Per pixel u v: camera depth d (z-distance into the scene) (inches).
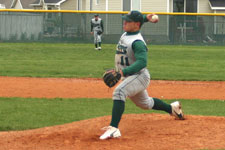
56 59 1958.7
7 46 2573.8
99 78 1403.8
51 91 1155.9
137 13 569.3
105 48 2559.1
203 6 3336.6
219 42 2893.7
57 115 868.6
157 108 666.2
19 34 2915.8
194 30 2898.6
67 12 2908.5
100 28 2431.1
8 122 798.5
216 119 712.4
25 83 1279.5
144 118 738.2
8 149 550.3
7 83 1272.1
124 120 724.7
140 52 558.9
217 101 1050.1
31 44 2783.0
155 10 3307.1
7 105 959.0
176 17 2901.1
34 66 1681.8
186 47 2753.4
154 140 578.9
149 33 2920.8
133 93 584.4
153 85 1293.1
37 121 812.0
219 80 1412.4
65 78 1396.4
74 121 804.6
